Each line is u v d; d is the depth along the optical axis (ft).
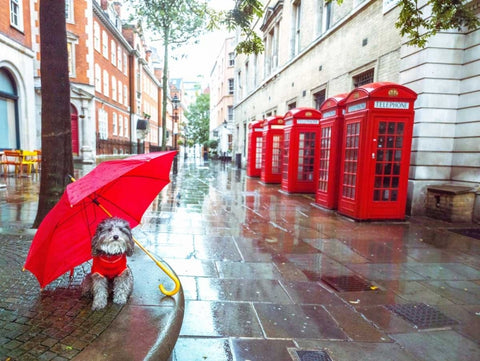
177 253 15.97
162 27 40.34
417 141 25.84
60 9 15.81
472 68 24.23
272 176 48.19
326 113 29.78
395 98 23.08
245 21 20.39
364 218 23.99
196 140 175.22
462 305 11.69
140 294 10.05
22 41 48.44
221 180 53.47
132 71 115.24
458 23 18.06
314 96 45.57
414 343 9.29
